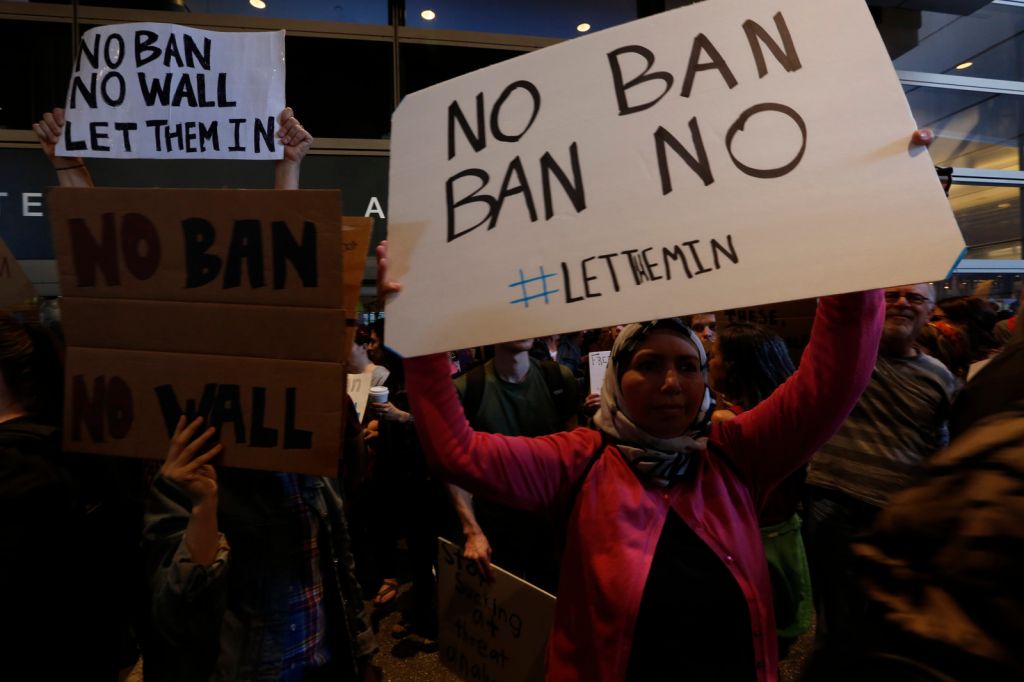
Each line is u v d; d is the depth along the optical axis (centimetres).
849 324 93
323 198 103
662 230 90
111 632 135
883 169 83
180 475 105
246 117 164
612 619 92
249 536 127
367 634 149
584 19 669
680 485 103
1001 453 40
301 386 106
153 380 110
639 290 89
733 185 88
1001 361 62
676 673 90
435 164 101
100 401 112
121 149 161
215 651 119
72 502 121
